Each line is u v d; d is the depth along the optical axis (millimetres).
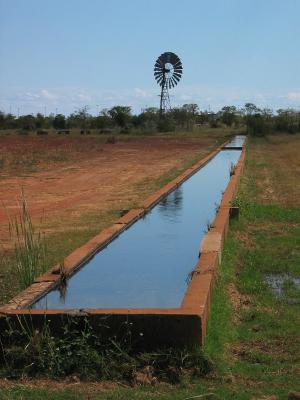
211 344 4727
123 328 4531
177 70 69750
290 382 4254
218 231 8117
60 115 78688
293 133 53156
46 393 4070
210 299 5586
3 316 4637
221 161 26359
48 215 11617
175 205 12789
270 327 5480
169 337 4492
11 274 7004
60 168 23828
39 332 4609
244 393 4051
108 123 73438
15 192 15844
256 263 7914
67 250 8227
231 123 78375
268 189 16062
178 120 71812
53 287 6262
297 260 8062
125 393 4055
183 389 4129
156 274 7000
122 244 8703
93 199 14102
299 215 11516
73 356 4461
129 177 19719
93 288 6391
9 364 4477
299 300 6363
